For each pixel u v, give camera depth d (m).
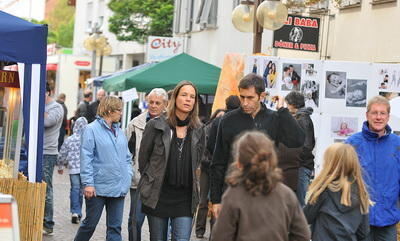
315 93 16.56
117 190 11.47
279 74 16.42
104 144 11.41
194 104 9.92
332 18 25.58
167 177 9.81
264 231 6.65
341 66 16.58
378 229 9.58
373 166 9.55
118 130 11.61
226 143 9.41
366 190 8.64
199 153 9.92
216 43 34.62
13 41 9.80
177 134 9.90
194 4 38.16
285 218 6.72
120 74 26.97
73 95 44.41
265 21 17.19
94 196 11.40
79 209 16.25
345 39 24.62
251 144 6.64
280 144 9.48
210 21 34.72
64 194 21.28
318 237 8.59
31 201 10.62
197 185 9.86
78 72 44.53
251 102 9.34
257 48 18.05
